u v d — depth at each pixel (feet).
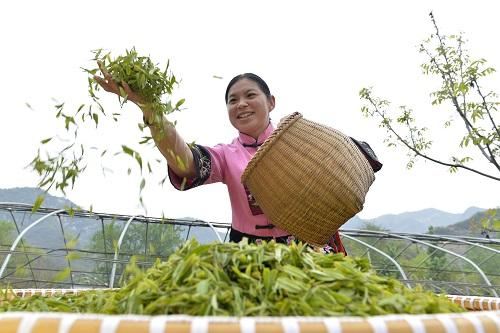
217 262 2.33
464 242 19.03
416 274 23.00
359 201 5.29
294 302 1.97
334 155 5.18
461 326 1.53
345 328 1.42
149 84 4.47
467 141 13.28
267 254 2.49
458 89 13.46
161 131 4.65
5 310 2.58
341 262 2.51
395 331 1.45
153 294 2.16
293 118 5.36
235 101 6.59
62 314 1.42
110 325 1.36
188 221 16.88
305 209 5.11
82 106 3.44
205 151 6.01
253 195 5.54
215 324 1.37
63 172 3.19
